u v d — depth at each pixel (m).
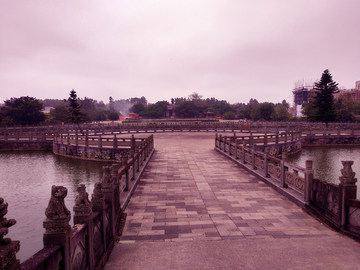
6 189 12.72
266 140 20.50
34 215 9.52
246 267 3.48
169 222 5.46
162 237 4.69
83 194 3.03
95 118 86.00
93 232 3.26
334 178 14.52
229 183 8.96
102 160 19.75
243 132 37.22
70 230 2.46
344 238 4.48
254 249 4.05
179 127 39.69
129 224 5.36
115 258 3.82
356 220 4.48
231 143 14.46
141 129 38.28
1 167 17.88
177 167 11.95
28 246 7.34
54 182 13.92
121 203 6.14
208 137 29.19
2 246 1.67
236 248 4.09
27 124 46.62
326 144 30.70
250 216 5.80
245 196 7.41
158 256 3.85
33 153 25.00
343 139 30.83
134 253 3.97
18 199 11.27
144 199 7.16
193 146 20.56
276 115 69.19
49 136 27.83
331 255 3.82
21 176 15.23
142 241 4.50
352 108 59.28
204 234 4.82
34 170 16.88
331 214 5.12
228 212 6.08
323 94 44.34
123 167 6.95
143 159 12.34
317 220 5.50
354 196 4.64
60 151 23.16
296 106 86.88
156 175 10.27
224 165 12.44
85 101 98.50
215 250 4.04
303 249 4.03
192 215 5.89
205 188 8.32
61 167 17.75
